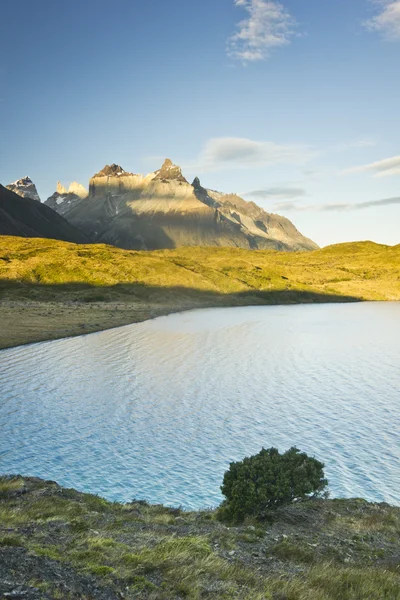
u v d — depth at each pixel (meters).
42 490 21.44
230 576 12.28
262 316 143.62
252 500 19.38
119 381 54.81
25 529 14.48
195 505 26.38
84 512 18.41
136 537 15.44
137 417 41.53
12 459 31.94
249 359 70.31
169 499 27.09
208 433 37.72
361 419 41.47
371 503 23.16
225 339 91.62
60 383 53.06
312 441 36.09
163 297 178.75
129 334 96.75
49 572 10.56
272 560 14.48
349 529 18.53
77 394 48.62
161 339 90.31
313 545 16.20
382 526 18.94
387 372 61.50
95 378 56.06
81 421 40.12
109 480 29.36
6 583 9.48
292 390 51.69
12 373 57.22
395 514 21.17
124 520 17.95
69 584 10.12
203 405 45.50
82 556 12.19
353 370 62.66
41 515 17.11
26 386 51.22
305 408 44.69
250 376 58.62
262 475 20.38
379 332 104.56
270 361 68.88
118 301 166.25
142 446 34.88
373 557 15.51
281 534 17.41
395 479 29.61
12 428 37.84
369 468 31.20
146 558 12.72
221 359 70.06
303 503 21.80
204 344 84.81
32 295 160.75
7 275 177.88
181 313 152.12
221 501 26.91
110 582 10.73
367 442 35.91
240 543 16.05
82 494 21.94
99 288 179.75
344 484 28.83
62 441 35.47
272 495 19.66
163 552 13.49
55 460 32.06
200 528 17.91
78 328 99.12
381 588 11.97
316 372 61.31
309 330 107.75
